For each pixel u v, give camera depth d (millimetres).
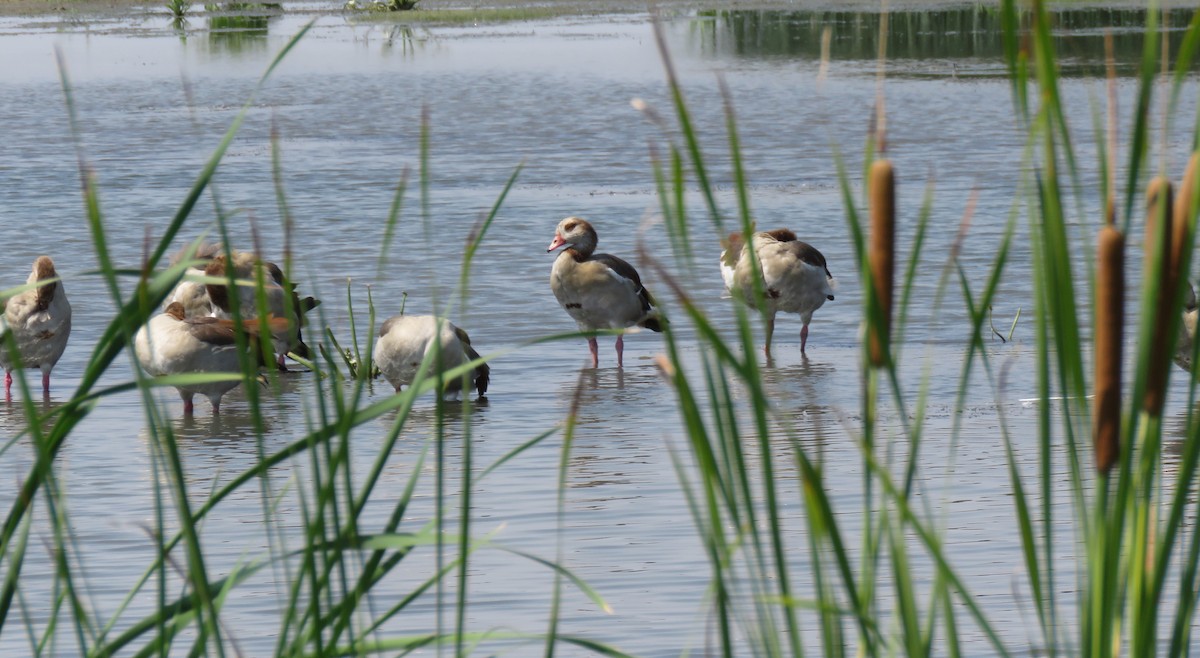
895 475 13609
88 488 13672
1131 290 18344
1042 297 4141
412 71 66375
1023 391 17188
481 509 12922
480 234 4910
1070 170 3930
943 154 38969
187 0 97562
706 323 4074
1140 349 3826
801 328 21703
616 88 58250
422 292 22953
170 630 5094
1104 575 4047
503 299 22672
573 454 14875
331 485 4762
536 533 12195
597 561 11406
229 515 12766
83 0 101062
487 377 17797
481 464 14508
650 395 17719
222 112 52531
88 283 23891
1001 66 64312
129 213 30750
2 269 24797
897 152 39594
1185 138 38156
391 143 43938
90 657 5082
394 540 4762
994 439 15000
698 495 13148
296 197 32875
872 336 3898
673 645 9562
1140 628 4152
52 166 38406
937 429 15531
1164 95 3793
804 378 18453
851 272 25016
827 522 4195
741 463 4184
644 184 34531
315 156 40781
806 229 28109
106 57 72750
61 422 4750
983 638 9547
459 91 58281
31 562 11477
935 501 12766
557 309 22109
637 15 92625
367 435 15883
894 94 54375
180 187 34625
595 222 29141
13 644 9797
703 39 78812
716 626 9789
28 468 14375
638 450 15008
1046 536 4309
